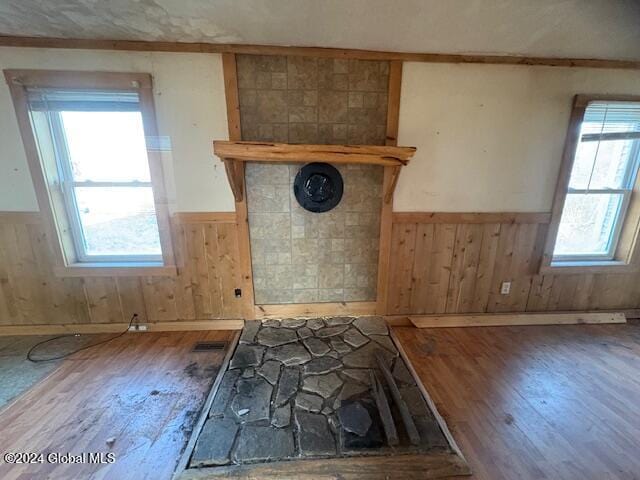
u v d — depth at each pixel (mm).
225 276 2475
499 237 2539
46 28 1854
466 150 2342
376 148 2008
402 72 2178
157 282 2453
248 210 2363
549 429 1593
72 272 2355
